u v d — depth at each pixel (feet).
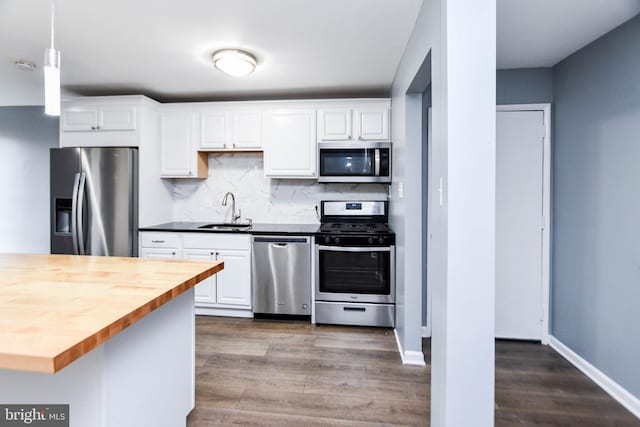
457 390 4.18
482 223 4.11
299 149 10.42
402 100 7.77
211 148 10.80
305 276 9.48
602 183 6.66
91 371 3.14
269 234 9.61
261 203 11.71
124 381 3.48
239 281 9.80
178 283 3.93
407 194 7.40
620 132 6.21
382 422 5.37
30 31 6.78
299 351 7.81
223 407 5.71
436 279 4.73
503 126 8.52
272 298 9.64
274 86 10.11
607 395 6.28
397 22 6.33
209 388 6.27
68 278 4.14
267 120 10.53
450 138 4.10
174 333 4.58
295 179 11.56
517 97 8.45
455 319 4.15
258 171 11.70
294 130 10.43
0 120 12.47
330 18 6.22
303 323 9.60
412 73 6.55
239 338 8.53
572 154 7.57
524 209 8.50
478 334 4.14
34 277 4.18
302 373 6.83
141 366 3.79
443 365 4.32
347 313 9.28
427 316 9.02
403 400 5.96
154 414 4.08
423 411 5.65
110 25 6.51
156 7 5.88
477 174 4.09
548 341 8.45
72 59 8.13
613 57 6.36
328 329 9.16
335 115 10.27
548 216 8.36
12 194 12.45
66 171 9.73
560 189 8.03
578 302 7.39
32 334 2.53
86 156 9.63
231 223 11.68
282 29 6.66
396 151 8.80
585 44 7.06
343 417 5.49
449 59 4.07
